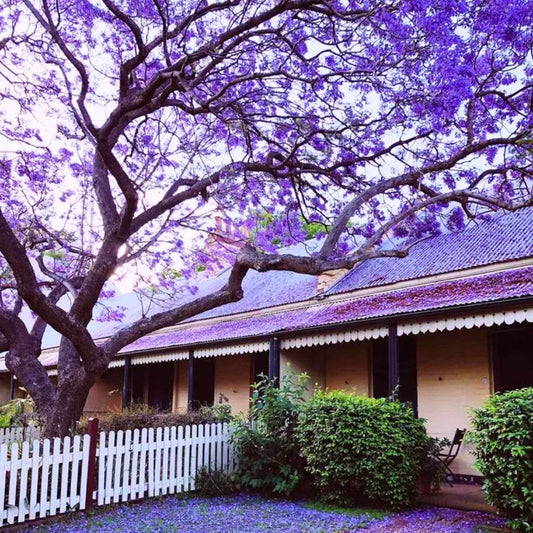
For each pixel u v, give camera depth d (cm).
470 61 812
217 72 945
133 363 1995
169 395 2142
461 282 1227
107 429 1073
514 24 761
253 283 2167
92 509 873
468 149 873
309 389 1538
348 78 950
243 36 883
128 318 2650
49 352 2786
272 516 828
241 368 1847
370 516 820
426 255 1516
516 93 895
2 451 793
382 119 984
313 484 972
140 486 952
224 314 1923
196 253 1378
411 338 1395
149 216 1000
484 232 1494
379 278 1507
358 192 1066
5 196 1230
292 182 1059
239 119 927
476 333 1252
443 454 1120
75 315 930
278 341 1413
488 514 826
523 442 691
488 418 723
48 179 1239
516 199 948
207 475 1021
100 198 1006
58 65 1015
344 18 793
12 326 1008
